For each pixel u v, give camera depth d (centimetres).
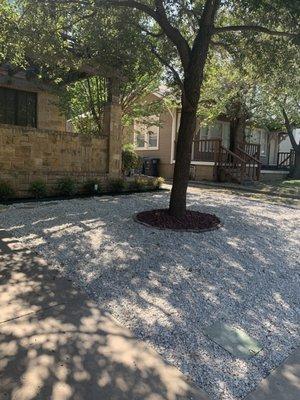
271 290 369
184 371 236
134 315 301
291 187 1346
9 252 434
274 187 1341
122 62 727
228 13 686
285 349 271
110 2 561
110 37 661
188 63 586
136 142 1833
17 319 282
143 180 1057
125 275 377
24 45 609
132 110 1268
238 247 491
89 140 945
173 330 283
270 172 1939
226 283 374
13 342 252
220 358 253
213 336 279
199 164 1572
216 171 1485
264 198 1048
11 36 575
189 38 737
